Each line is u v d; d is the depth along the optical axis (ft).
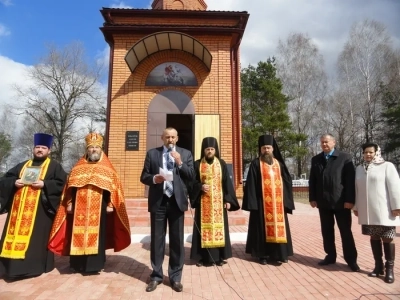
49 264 15.67
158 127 32.68
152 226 14.06
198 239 17.28
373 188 14.94
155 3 49.14
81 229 15.24
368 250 20.68
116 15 37.19
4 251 14.53
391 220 14.37
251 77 110.32
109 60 35.60
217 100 33.47
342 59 101.50
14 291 13.04
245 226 27.09
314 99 110.63
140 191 31.35
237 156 35.68
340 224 16.47
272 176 17.90
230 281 14.53
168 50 33.96
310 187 17.66
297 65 108.47
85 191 15.60
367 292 12.98
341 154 16.85
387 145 94.17
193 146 32.45
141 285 13.92
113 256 18.89
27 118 110.52
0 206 15.21
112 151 31.91
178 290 13.16
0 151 155.33
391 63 97.19
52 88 102.01
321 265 16.99
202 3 47.73
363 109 101.14
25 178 15.44
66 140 105.70
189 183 15.79
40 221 15.42
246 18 37.04
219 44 34.76
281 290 13.30
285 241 17.11
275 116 98.68
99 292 13.00
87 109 104.68
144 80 33.47
